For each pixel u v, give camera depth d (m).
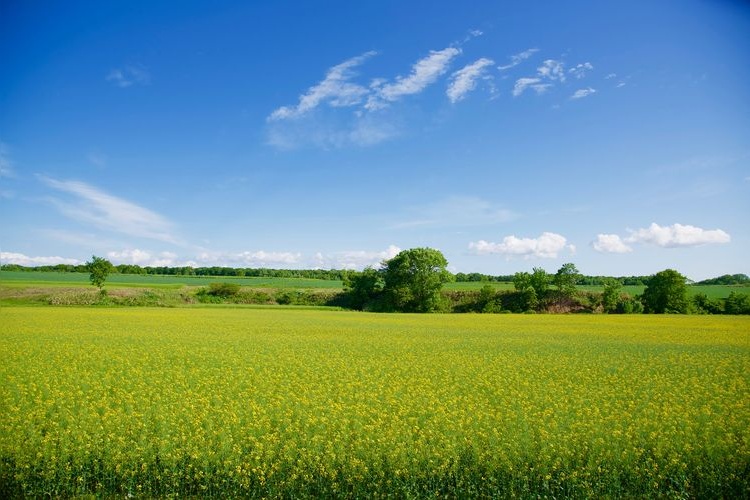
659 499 10.09
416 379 19.53
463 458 10.77
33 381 17.73
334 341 33.19
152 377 19.02
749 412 14.54
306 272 164.12
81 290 80.06
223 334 36.53
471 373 20.98
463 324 51.50
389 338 35.84
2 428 12.04
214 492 10.22
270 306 81.50
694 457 10.88
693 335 39.69
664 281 78.00
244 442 11.44
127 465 10.66
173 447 10.98
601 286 104.00
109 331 36.50
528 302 84.69
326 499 10.10
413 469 10.20
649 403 15.20
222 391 16.62
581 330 44.31
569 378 20.25
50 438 11.30
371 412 14.04
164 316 53.59
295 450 10.96
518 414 13.95
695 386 18.28
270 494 10.08
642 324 51.88
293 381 18.61
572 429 12.39
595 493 10.07
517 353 27.80
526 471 10.41
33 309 60.75
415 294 86.00
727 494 10.41
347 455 10.75
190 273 159.75
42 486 10.22
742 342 34.47
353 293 90.12
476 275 147.50
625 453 10.83
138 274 149.38
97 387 16.64
